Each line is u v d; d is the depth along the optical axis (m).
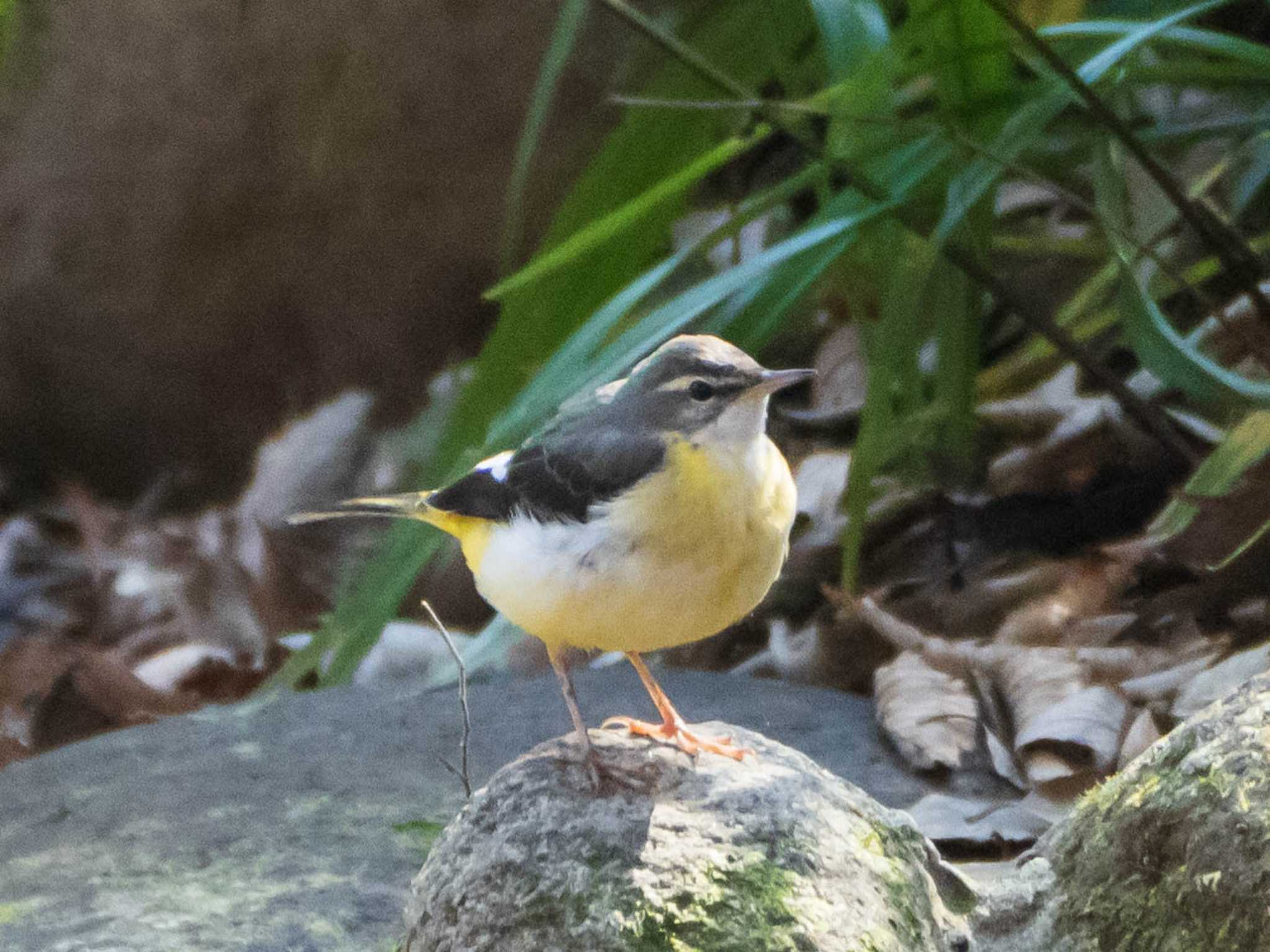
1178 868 4.28
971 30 6.98
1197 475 6.72
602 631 4.72
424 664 8.77
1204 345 8.30
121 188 11.87
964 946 4.59
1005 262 9.63
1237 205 8.16
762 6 7.63
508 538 4.82
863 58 6.76
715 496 4.52
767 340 7.16
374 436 11.77
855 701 7.30
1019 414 8.71
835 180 9.29
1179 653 6.88
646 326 6.70
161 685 9.29
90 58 11.70
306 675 9.08
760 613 8.46
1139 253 7.13
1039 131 6.79
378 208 11.84
